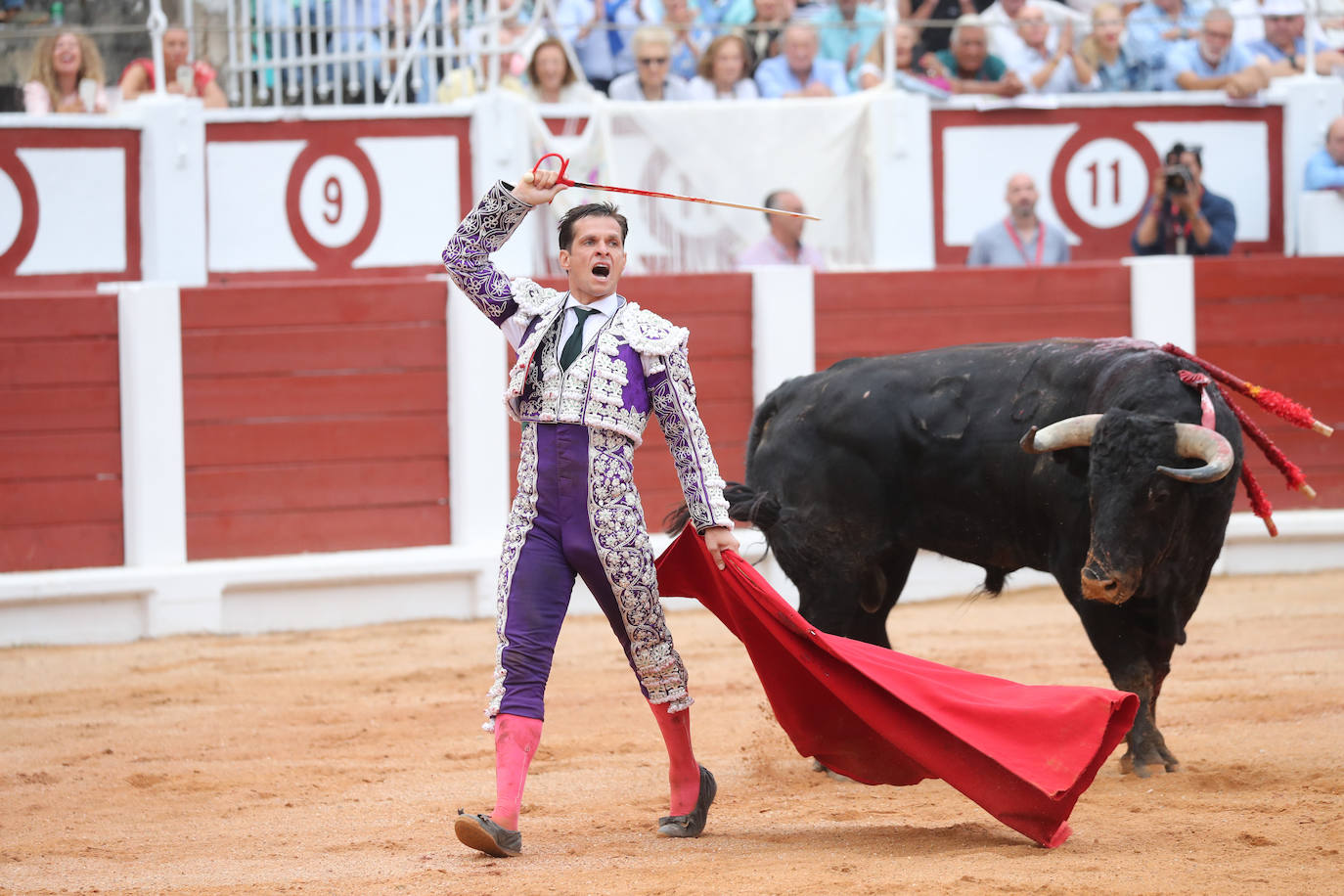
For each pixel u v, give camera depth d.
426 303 24.50
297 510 24.12
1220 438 11.08
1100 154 28.59
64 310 23.36
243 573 23.20
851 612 13.81
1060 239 27.39
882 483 13.52
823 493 13.59
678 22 29.62
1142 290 25.62
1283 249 29.06
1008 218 27.30
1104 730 9.74
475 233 10.41
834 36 29.30
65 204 25.67
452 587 24.23
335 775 13.65
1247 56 30.11
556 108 26.75
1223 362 25.95
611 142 26.94
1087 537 12.19
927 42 29.69
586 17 29.44
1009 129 28.36
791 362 24.92
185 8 28.66
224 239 26.19
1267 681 16.88
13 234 25.52
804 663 10.29
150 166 25.89
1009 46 29.50
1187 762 12.77
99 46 28.38
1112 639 12.40
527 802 12.11
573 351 10.20
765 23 29.31
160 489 23.53
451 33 28.17
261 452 23.98
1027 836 9.97
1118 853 9.60
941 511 13.38
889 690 10.07
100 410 23.56
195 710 17.16
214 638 22.83
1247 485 12.90
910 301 25.30
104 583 22.59
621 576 10.16
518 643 10.09
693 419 10.36
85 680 19.38
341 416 24.27
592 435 10.10
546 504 10.12
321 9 27.58
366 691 18.12
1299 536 26.14
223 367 23.81
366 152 26.42
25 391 23.23
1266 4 30.92
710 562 10.73
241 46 28.69
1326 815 10.52
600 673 18.86
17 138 25.44
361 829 11.36
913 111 27.44
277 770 13.91
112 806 12.58
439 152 26.59
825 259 27.25
